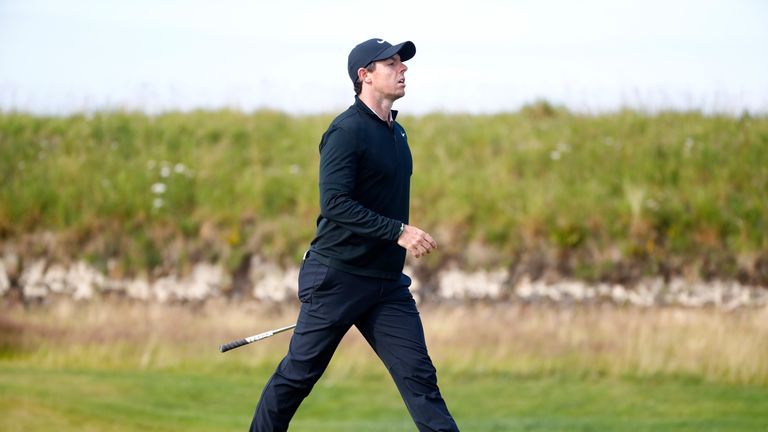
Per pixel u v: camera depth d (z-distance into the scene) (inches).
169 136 2092.8
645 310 1515.7
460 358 1267.2
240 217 1785.2
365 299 492.4
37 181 1886.1
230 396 1084.5
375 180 485.4
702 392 1128.8
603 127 2052.2
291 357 501.0
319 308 494.0
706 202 1708.9
